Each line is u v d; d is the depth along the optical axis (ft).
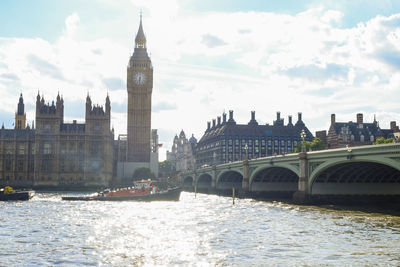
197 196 463.01
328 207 262.88
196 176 599.98
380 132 560.20
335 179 285.02
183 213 228.84
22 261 109.60
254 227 169.17
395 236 145.79
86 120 650.43
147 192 357.00
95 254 118.01
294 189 392.88
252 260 110.32
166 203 318.24
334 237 144.05
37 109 641.81
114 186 647.56
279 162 316.40
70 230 161.27
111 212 232.73
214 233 153.69
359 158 221.25
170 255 116.78
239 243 133.59
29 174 652.07
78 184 639.35
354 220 191.93
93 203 307.37
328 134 584.81
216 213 228.02
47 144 641.40
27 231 158.40
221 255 116.37
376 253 117.80
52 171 638.94
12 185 635.66
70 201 328.29
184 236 147.23
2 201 325.83
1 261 109.40
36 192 546.67
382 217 204.95
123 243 134.00
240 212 233.76
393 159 198.80
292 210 244.01
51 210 243.40
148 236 147.33
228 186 505.25
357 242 134.41
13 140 650.02
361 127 574.56
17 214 218.59
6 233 153.28
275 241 136.67
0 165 644.69
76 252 120.57
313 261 108.68
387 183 295.89
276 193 387.14
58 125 643.86
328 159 249.75
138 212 233.96
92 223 182.29
